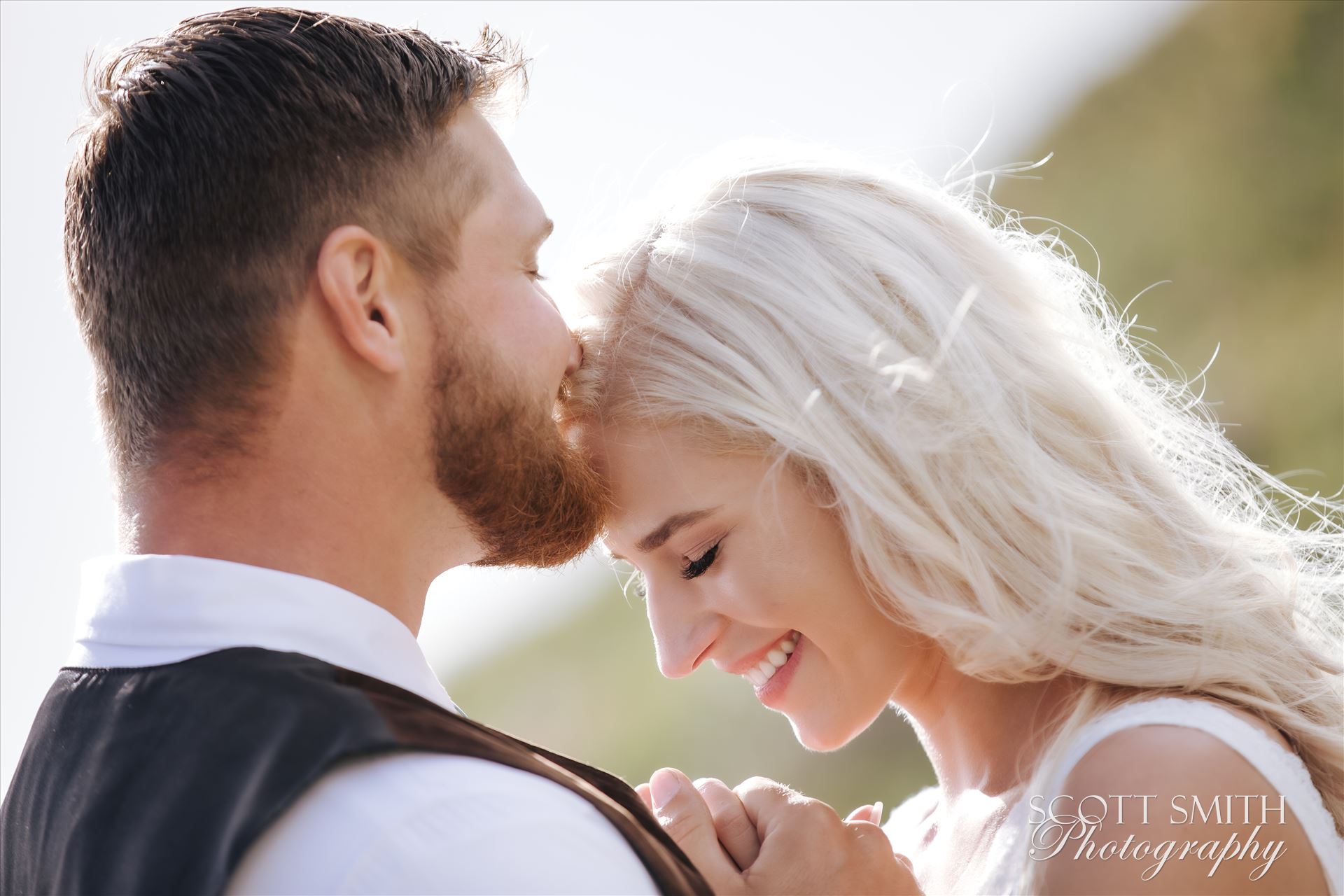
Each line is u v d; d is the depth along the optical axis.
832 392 1.85
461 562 1.76
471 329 1.62
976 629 1.78
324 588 1.45
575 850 1.33
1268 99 10.41
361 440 1.53
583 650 13.99
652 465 1.90
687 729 10.02
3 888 1.46
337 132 1.52
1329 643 2.02
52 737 1.42
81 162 1.54
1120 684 1.72
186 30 1.56
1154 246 10.39
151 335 1.46
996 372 1.90
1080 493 1.85
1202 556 1.90
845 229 1.94
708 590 1.93
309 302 1.49
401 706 1.36
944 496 1.81
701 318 1.91
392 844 1.23
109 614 1.44
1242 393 8.25
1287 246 9.07
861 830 1.76
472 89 1.70
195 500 1.46
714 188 2.05
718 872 1.69
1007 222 2.33
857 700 1.94
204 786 1.25
